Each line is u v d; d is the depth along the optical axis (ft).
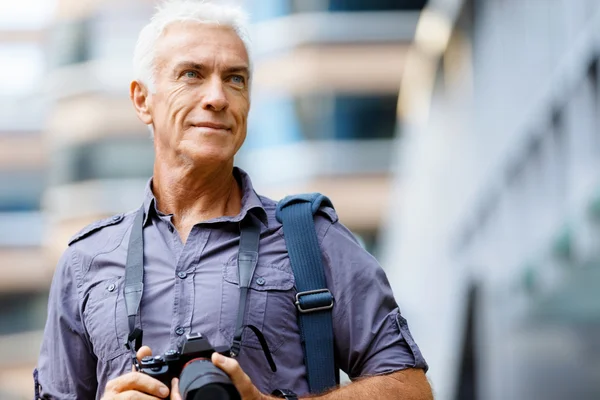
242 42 11.14
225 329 10.42
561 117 28.63
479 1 40.65
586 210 26.94
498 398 43.83
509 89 34.71
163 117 11.07
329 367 10.57
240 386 9.41
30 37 105.70
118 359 10.53
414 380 10.65
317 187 83.20
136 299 10.57
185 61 10.95
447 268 46.50
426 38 54.90
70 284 11.08
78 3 89.56
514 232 35.01
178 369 9.68
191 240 10.85
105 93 89.04
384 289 10.93
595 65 25.93
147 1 88.94
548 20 29.73
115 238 11.14
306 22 82.48
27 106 102.53
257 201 11.03
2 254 100.63
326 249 10.88
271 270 10.71
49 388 11.06
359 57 82.58
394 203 58.59
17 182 101.86
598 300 36.17
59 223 91.04
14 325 99.30
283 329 10.56
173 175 11.11
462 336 45.24
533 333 42.16
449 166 48.03
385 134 83.15
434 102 52.29
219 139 10.89
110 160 89.56
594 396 43.78
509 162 34.12
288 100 83.05
